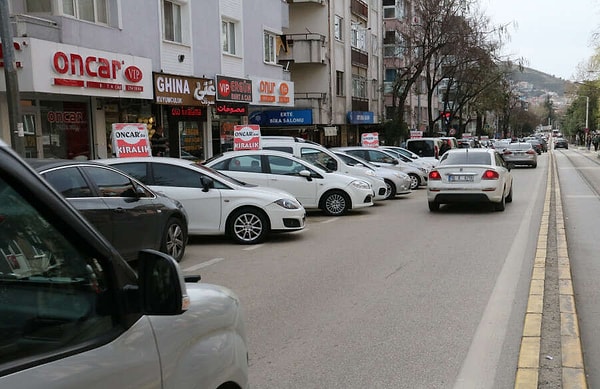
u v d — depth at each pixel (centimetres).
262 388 415
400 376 434
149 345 204
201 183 1011
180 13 1952
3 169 164
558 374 428
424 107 6134
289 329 543
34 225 179
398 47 4262
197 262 860
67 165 686
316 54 3259
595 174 2881
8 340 169
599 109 6869
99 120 1630
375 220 1312
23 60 1247
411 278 736
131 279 208
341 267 809
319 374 439
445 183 1414
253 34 2419
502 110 6525
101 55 1471
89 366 179
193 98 1930
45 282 183
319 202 1396
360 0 4041
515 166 3728
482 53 3572
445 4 3528
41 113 1464
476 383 420
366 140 2692
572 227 1137
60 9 1387
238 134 1619
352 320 567
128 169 992
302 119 3033
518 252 894
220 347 251
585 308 596
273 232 1045
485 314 579
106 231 705
